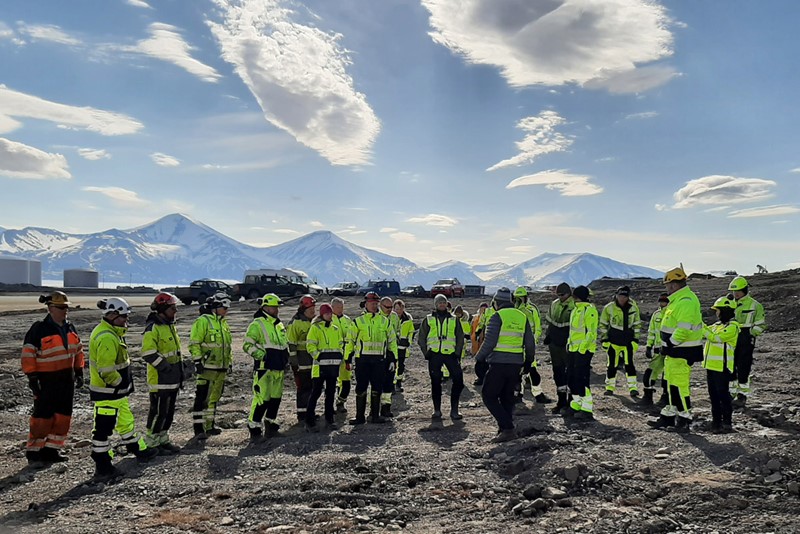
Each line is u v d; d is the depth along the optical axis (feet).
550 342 32.40
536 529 15.43
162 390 25.05
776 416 26.30
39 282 353.31
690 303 24.91
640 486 18.26
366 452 23.98
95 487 20.21
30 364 23.86
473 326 44.70
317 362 29.99
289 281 142.82
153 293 270.46
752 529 15.06
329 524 15.94
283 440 27.09
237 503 17.74
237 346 65.31
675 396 25.41
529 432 25.61
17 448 26.81
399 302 44.04
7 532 16.08
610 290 109.81
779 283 93.20
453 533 15.40
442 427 29.32
